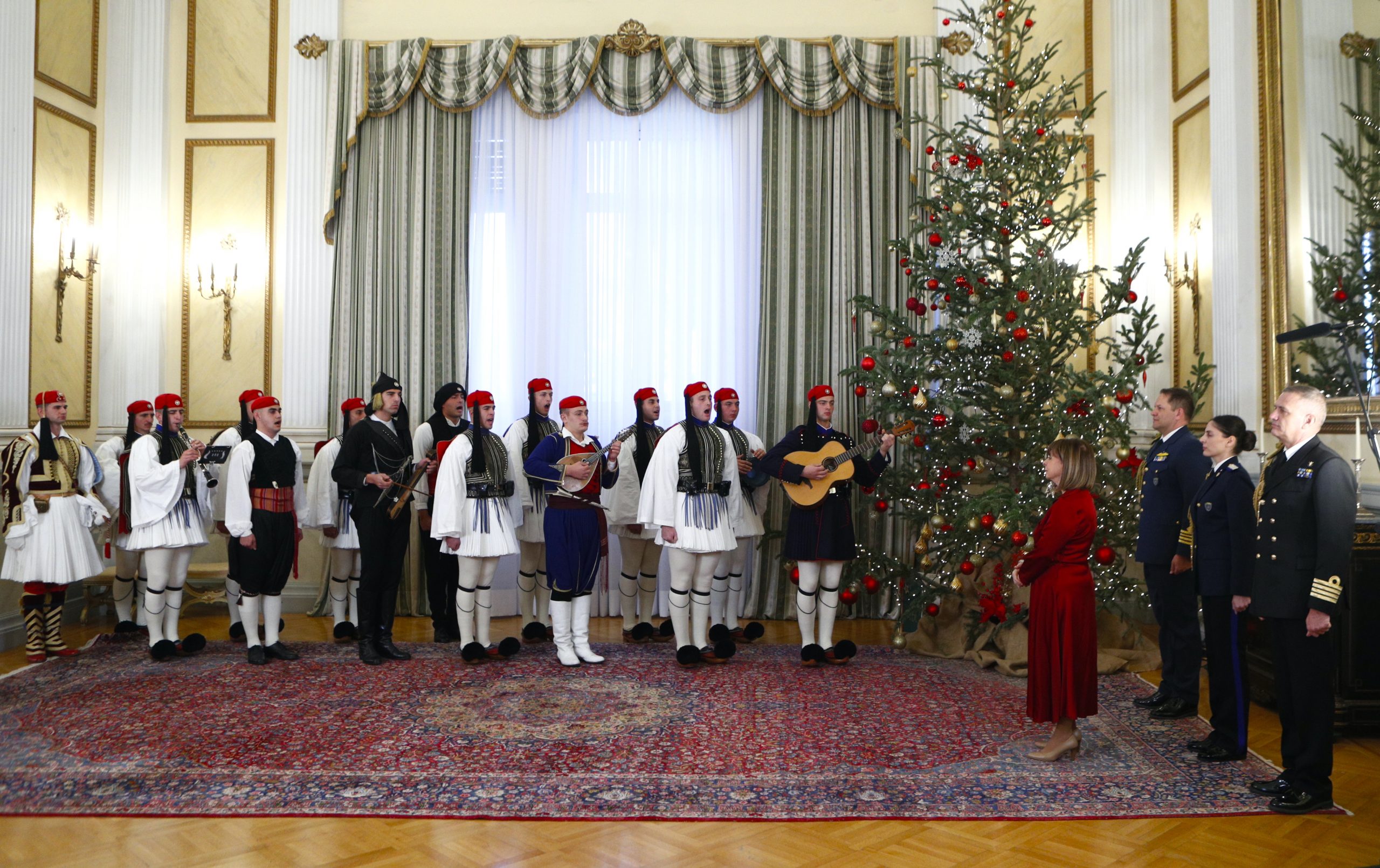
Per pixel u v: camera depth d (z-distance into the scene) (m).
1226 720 3.78
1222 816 3.22
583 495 5.32
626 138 7.00
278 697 4.57
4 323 5.71
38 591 5.31
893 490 5.71
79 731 4.03
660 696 4.64
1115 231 6.74
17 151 5.83
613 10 7.02
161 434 5.50
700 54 6.84
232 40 7.07
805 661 5.32
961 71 6.78
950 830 3.11
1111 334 6.73
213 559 6.99
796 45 6.83
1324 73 4.75
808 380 6.84
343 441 5.42
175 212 7.04
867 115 6.87
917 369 5.38
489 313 6.95
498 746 3.87
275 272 7.02
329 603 6.82
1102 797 3.37
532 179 6.96
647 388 6.02
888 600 6.79
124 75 6.98
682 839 3.02
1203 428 5.87
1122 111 6.70
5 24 5.75
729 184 6.98
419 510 5.91
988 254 5.70
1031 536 4.89
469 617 5.38
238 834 3.04
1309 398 3.39
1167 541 4.35
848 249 6.85
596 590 6.88
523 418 6.00
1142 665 5.32
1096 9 6.89
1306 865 2.85
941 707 4.47
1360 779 3.62
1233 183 5.43
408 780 3.49
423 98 6.94
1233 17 5.43
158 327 6.95
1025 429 5.25
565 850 2.93
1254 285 5.36
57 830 3.06
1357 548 4.14
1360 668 4.14
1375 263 4.40
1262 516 3.43
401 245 6.88
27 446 5.27
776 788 3.43
